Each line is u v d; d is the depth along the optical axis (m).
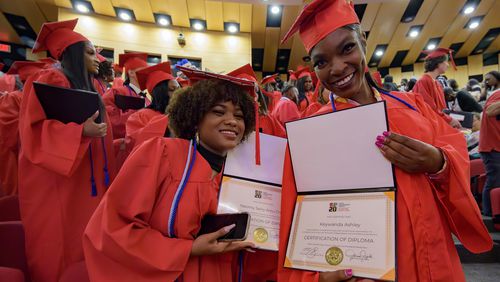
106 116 2.24
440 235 0.89
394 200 0.87
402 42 11.50
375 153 0.92
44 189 1.88
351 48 0.98
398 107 1.06
